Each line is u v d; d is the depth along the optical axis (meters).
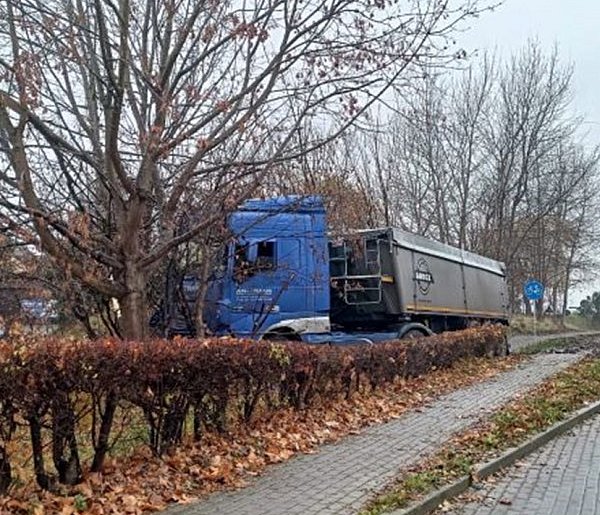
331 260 16.41
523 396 13.99
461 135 36.91
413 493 7.09
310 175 14.29
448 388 15.50
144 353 7.10
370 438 10.07
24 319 9.62
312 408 11.12
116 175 9.95
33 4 9.00
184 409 7.92
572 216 55.66
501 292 27.12
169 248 9.89
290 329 13.82
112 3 9.16
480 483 7.98
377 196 26.16
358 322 17.25
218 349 8.41
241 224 12.65
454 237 36.84
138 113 10.42
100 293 9.77
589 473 8.48
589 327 68.88
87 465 6.66
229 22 9.98
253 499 6.90
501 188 38.69
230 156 11.65
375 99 10.47
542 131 40.44
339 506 6.70
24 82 8.91
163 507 6.55
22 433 5.99
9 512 5.69
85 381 6.37
